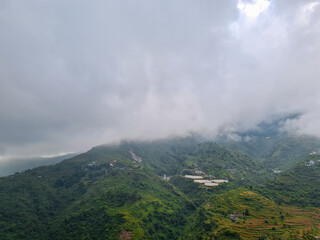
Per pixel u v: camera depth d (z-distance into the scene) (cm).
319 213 19788
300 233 15775
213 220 19512
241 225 17712
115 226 19775
